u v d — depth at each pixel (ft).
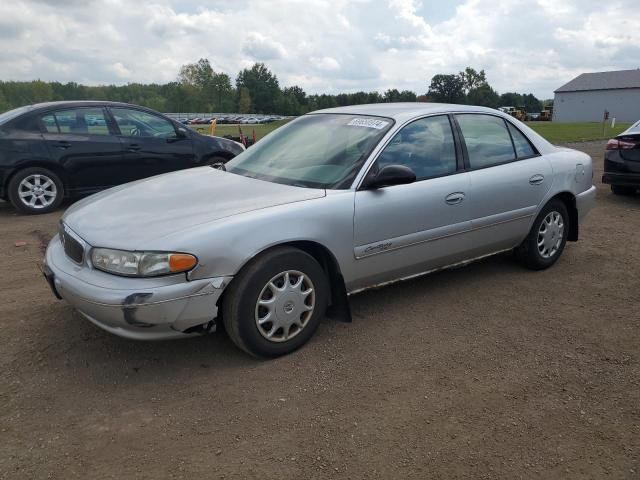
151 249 9.81
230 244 10.29
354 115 14.42
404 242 12.98
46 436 8.96
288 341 11.45
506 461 8.52
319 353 11.71
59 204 25.82
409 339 12.40
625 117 242.37
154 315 9.81
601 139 68.95
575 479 8.17
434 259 13.93
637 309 14.21
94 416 9.50
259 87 361.51
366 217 12.17
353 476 8.15
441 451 8.72
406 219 12.89
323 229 11.51
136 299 9.65
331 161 12.93
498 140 15.44
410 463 8.44
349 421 9.43
